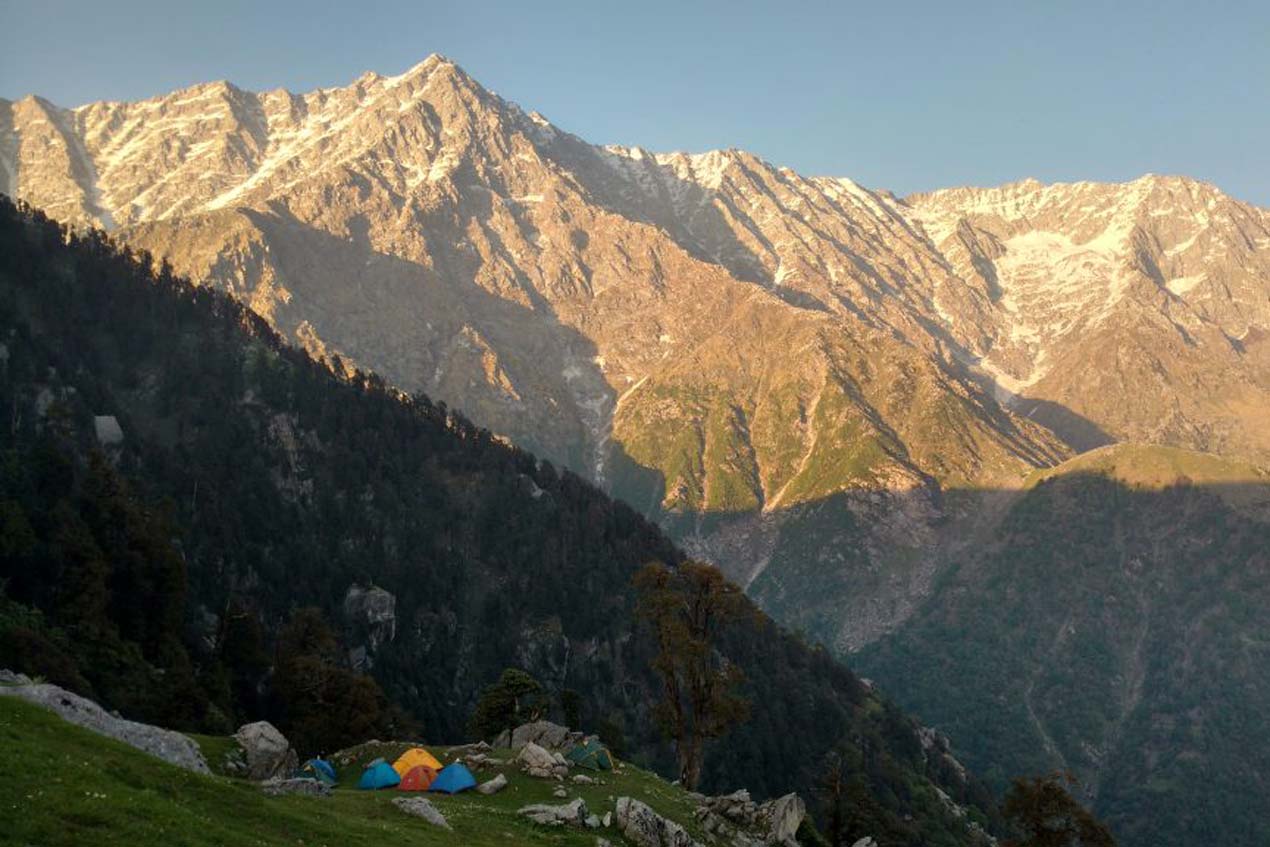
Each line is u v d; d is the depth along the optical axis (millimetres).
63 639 102875
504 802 58844
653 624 89312
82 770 35688
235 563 173875
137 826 33188
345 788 60875
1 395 162625
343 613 186375
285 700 111875
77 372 188500
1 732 36344
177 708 104312
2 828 30172
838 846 95812
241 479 197625
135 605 124250
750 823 68312
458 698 192375
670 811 63594
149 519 139750
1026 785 78125
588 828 53656
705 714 88688
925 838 178375
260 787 47375
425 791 60719
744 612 90125
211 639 140750
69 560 118000
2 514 116375
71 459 153000
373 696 111375
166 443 199125
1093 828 75750
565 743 81125
